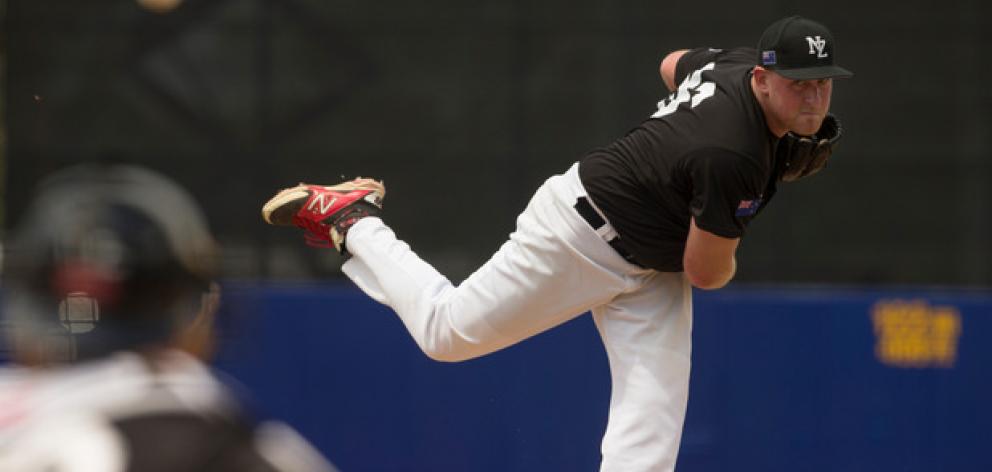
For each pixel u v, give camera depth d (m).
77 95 23.77
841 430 17.61
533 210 11.79
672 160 10.84
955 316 17.66
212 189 23.78
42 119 23.69
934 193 23.83
